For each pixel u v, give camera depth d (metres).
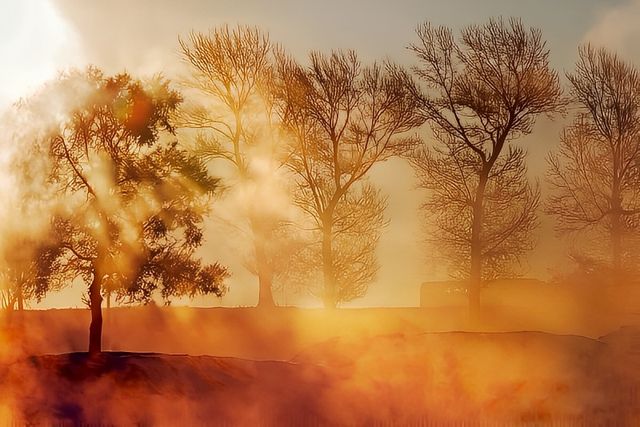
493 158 52.72
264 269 51.91
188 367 35.28
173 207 36.84
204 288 37.44
